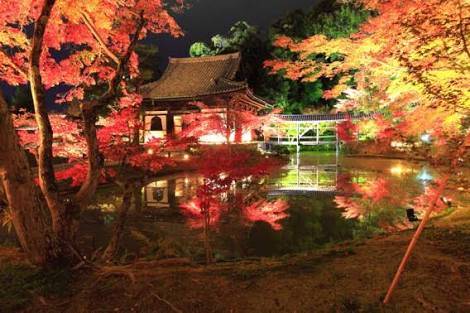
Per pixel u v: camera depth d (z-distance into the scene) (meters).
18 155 5.21
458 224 7.62
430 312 3.86
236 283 5.02
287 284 4.87
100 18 7.11
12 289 4.91
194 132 15.73
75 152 12.12
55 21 7.38
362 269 5.22
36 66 5.44
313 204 15.40
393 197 14.98
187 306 4.40
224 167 9.22
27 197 5.33
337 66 10.10
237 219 11.50
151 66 36.09
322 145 41.94
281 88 47.53
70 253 5.69
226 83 32.19
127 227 12.12
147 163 10.62
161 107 33.38
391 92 9.42
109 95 6.23
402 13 6.13
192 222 11.35
